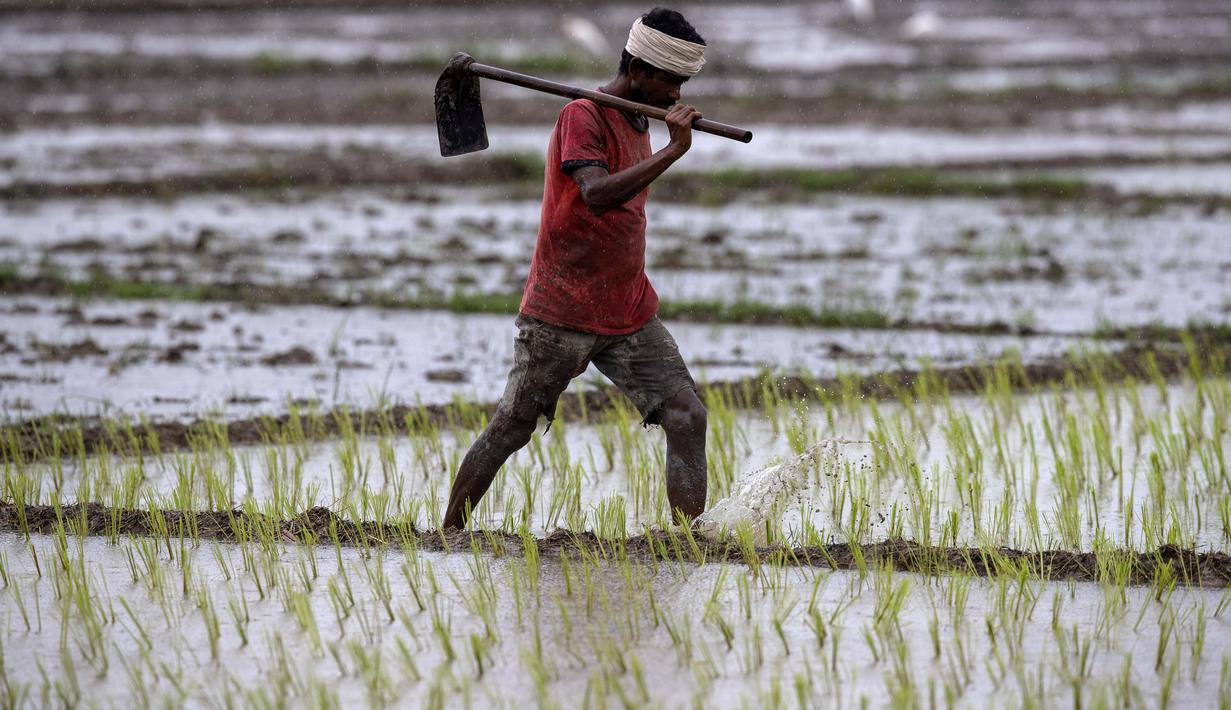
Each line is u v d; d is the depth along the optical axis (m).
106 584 18.44
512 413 20.08
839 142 75.88
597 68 97.06
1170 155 71.19
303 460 26.06
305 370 33.00
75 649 16.33
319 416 28.23
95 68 93.69
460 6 128.62
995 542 20.47
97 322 37.31
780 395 30.53
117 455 26.05
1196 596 18.08
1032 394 31.11
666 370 20.09
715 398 28.53
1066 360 33.69
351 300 40.59
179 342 35.38
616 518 20.97
